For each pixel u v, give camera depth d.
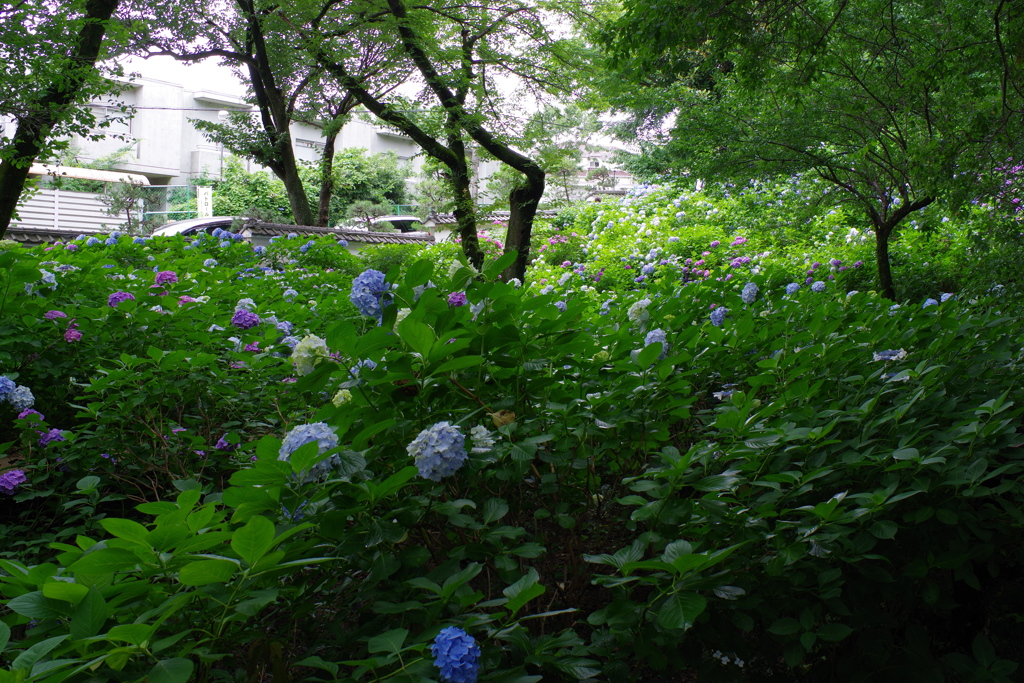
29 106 7.97
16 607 1.18
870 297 4.42
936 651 2.41
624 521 2.33
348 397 1.98
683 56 6.93
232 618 1.26
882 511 1.90
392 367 1.91
